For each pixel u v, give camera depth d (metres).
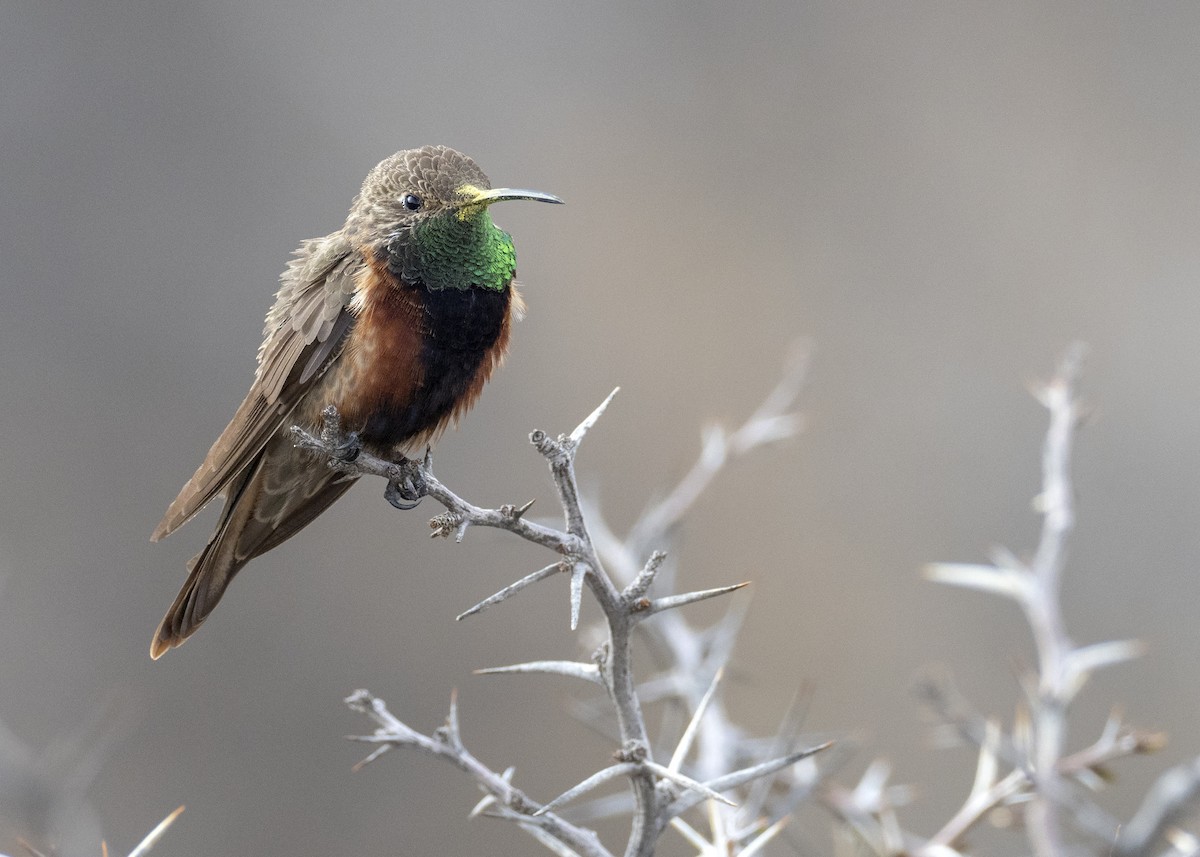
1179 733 11.52
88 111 14.48
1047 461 6.80
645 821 4.57
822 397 13.88
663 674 6.84
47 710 12.31
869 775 6.34
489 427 13.98
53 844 5.66
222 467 7.21
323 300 7.24
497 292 7.45
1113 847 5.60
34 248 13.98
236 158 14.59
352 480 7.55
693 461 13.77
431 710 12.89
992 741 6.05
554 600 13.30
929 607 12.87
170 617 7.32
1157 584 12.29
